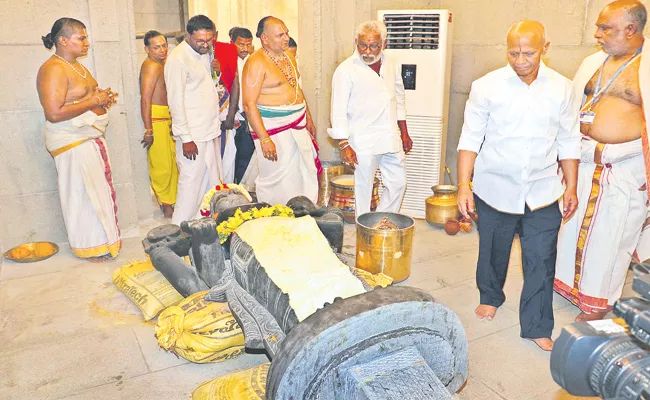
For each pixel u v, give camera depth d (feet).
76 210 13.37
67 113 12.65
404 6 17.48
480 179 9.79
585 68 10.27
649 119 9.46
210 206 11.21
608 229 10.25
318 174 15.33
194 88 14.79
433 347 6.32
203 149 15.25
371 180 14.12
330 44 17.43
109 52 14.15
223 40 21.76
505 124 9.12
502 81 9.03
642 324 3.63
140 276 11.62
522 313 9.78
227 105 17.12
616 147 9.93
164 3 27.30
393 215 12.87
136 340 10.09
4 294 11.89
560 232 11.15
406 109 16.44
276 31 13.37
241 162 18.47
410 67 16.10
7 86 13.32
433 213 15.84
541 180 9.33
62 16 13.46
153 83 15.51
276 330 7.47
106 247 13.73
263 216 9.74
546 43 8.66
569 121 9.12
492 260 10.35
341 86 13.32
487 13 16.38
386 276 11.27
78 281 12.53
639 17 9.22
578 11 14.14
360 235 12.01
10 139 13.65
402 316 6.05
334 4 16.97
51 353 9.65
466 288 12.09
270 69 13.66
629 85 9.60
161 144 16.40
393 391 5.41
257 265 8.02
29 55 13.37
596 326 4.03
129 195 15.25
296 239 8.50
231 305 8.73
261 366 8.28
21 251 13.99
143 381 8.89
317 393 5.77
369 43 12.78
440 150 16.44
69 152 13.05
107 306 11.34
